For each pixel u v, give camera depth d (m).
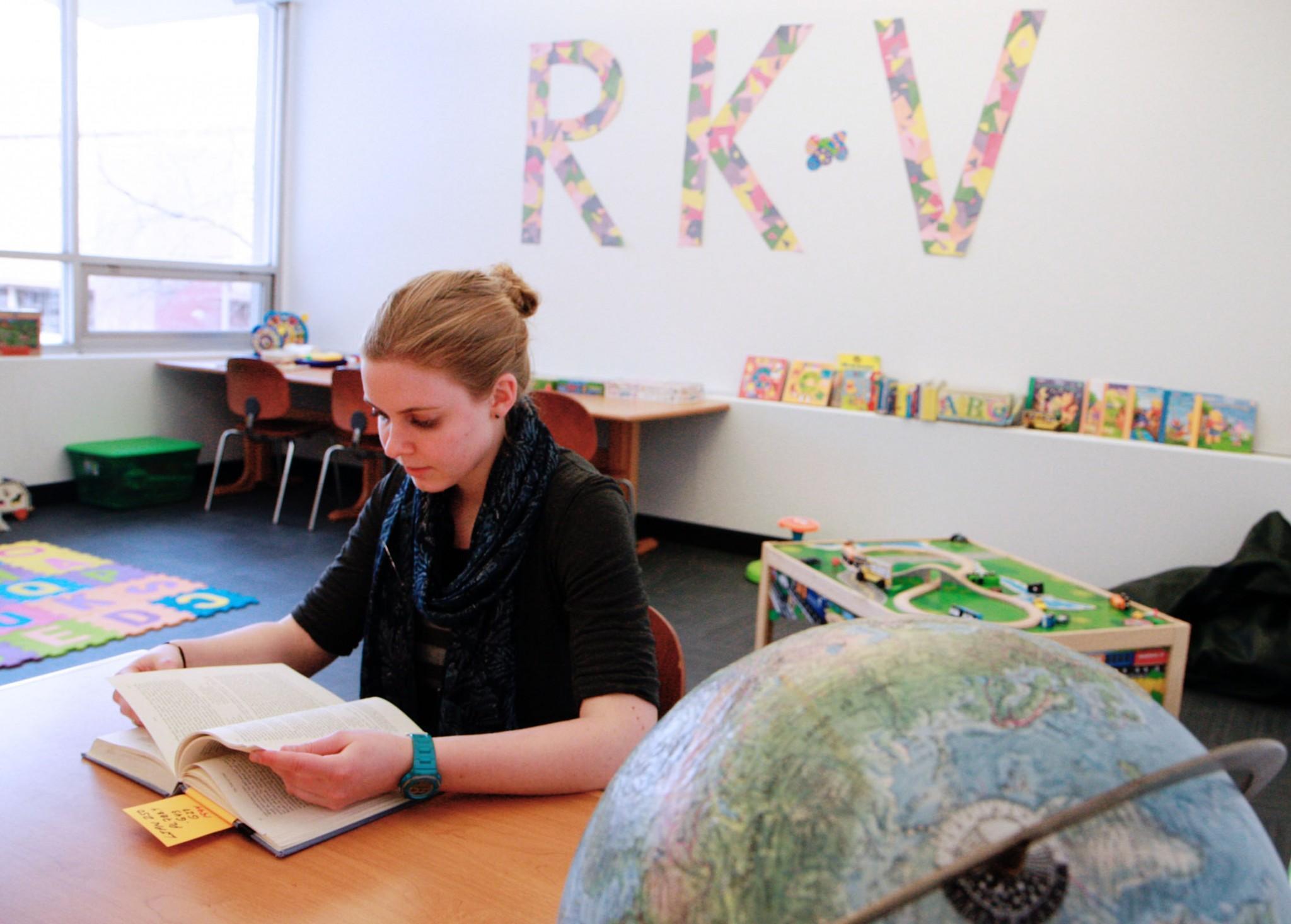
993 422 3.84
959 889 0.40
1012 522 3.84
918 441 3.99
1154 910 0.40
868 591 2.21
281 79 5.51
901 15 3.96
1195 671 3.14
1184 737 0.47
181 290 5.30
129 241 5.02
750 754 0.47
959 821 0.41
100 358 4.80
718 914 0.43
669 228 4.54
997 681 0.48
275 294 5.73
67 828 0.88
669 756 0.51
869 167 4.09
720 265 4.45
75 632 3.04
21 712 1.11
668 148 4.50
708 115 4.38
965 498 3.92
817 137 4.17
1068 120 3.73
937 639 0.52
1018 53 3.77
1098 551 3.70
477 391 1.08
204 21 5.18
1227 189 3.51
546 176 4.82
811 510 4.25
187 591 3.49
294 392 5.68
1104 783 0.43
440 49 5.05
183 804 0.92
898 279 4.09
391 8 5.17
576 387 4.53
